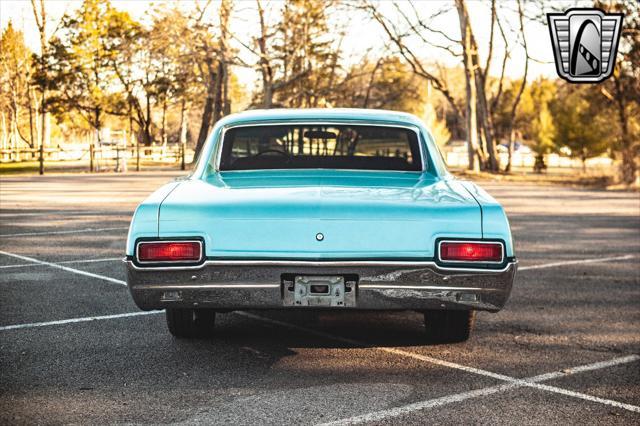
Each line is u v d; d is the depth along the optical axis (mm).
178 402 3910
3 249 10055
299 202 4160
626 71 28406
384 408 3840
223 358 4781
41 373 4426
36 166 41375
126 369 4516
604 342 5293
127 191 21562
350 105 36688
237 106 75000
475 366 4648
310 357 4828
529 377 4426
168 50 31594
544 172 44844
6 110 76562
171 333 5270
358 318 6043
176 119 97688
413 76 39562
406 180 4914
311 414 3736
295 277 4117
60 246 10367
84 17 57000
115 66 58219
